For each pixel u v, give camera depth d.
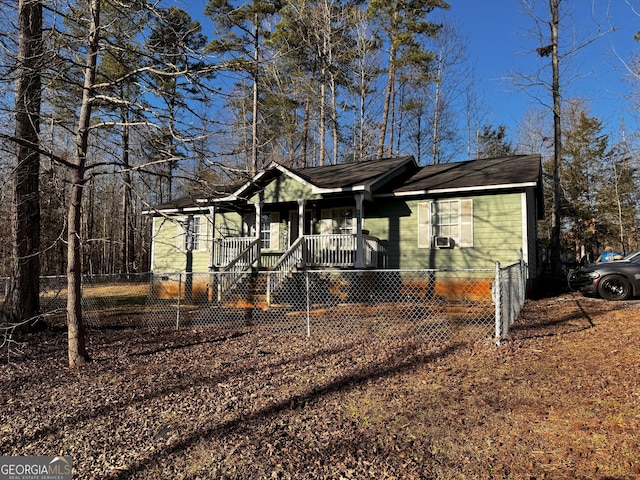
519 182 11.30
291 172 13.07
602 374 4.77
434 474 3.04
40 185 8.46
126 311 11.91
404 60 21.44
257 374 5.59
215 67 6.39
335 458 3.36
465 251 12.34
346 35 23.36
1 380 5.69
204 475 3.24
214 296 12.73
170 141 6.82
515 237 11.74
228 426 4.05
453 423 3.81
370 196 12.99
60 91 7.01
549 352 5.77
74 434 4.08
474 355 5.82
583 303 10.02
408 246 13.14
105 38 6.47
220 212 16.53
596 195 31.83
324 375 5.38
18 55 6.34
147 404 4.72
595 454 3.15
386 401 4.42
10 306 8.27
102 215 30.84
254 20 21.12
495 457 3.22
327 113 25.23
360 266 12.07
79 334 6.36
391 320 8.86
